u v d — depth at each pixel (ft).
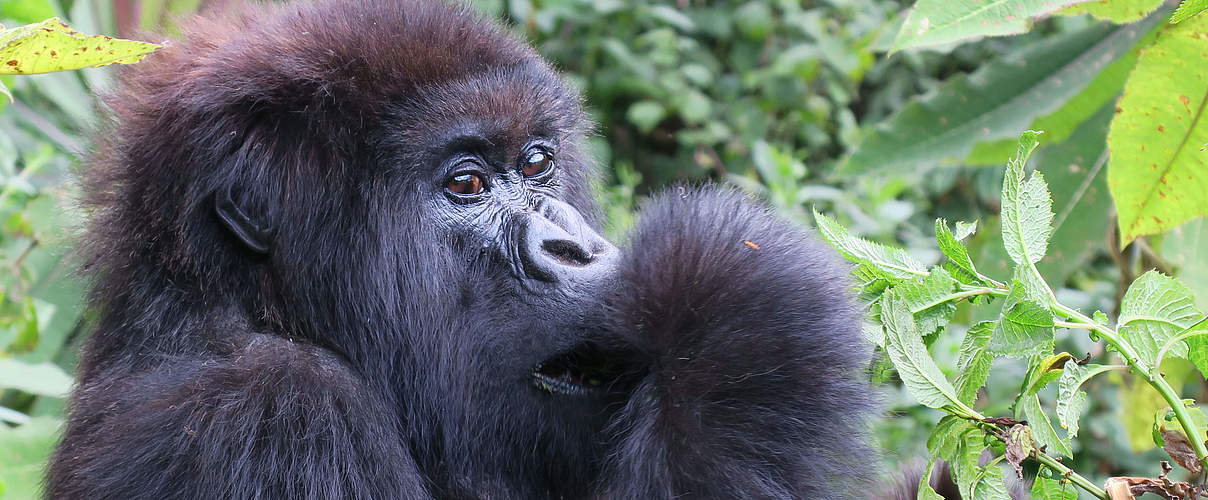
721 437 16.79
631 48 58.80
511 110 18.69
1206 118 16.15
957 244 14.96
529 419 18.65
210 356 17.44
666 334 17.20
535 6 58.70
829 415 17.08
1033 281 14.10
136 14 34.99
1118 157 16.87
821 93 60.44
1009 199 14.38
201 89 18.06
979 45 58.18
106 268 18.52
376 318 18.24
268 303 18.17
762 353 16.87
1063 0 15.05
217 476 15.79
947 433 14.80
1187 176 16.69
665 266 17.44
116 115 19.29
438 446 18.97
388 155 18.07
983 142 26.48
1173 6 23.66
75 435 17.52
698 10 61.57
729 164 57.47
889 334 14.29
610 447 18.26
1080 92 25.44
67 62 13.16
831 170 54.03
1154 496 29.73
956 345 29.27
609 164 54.70
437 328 18.51
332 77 17.95
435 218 18.48
